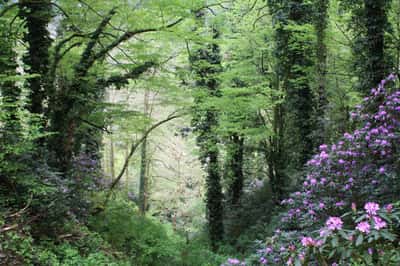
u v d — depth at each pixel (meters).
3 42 6.11
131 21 6.91
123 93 11.08
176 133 13.02
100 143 10.87
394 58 7.98
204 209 15.47
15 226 3.91
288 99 9.87
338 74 8.84
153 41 8.20
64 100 7.26
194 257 7.84
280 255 3.61
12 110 5.06
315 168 5.16
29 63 6.97
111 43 7.45
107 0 7.00
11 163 4.59
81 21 7.32
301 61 9.77
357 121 6.08
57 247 4.55
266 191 12.59
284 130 10.46
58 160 7.17
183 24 7.54
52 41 7.23
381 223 1.92
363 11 7.61
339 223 2.07
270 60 10.78
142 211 12.87
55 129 7.22
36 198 4.69
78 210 6.43
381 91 5.60
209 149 10.66
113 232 6.98
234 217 12.18
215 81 10.77
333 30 9.38
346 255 1.94
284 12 9.46
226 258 8.26
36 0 6.56
